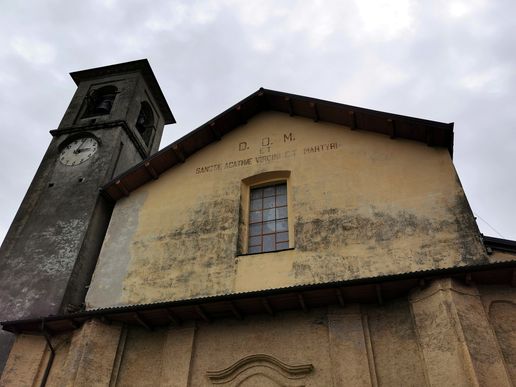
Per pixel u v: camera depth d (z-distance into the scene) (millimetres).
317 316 10625
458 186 11734
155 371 10953
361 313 10352
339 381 9477
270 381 10070
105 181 16312
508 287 9789
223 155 15094
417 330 9602
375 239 11453
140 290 12375
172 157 15148
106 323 11297
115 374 10852
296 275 11406
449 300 9359
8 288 13492
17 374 11172
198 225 13359
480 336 8938
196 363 10711
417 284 9922
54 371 11062
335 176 13141
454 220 11156
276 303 10586
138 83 21094
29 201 16188
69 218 15000
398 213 11742
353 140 13891
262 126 15547
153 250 13156
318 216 12383
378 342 9953
